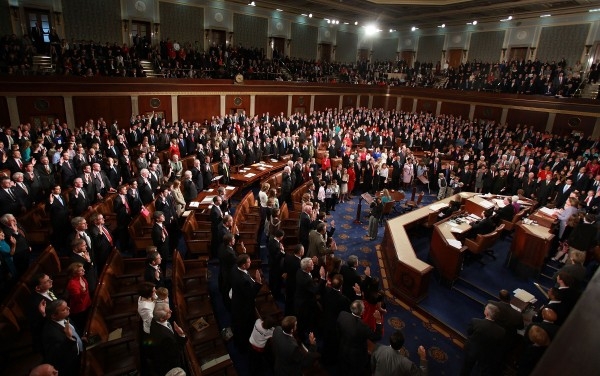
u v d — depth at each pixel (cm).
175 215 933
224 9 2555
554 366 70
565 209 1000
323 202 1225
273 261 759
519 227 953
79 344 464
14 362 498
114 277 668
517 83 2342
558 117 2105
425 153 1880
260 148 1638
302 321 629
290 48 3012
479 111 2494
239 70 2342
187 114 2127
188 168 1423
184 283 723
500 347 518
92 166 1102
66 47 1848
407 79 3111
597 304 79
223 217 841
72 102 1708
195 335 597
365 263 995
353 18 3067
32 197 913
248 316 608
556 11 2314
